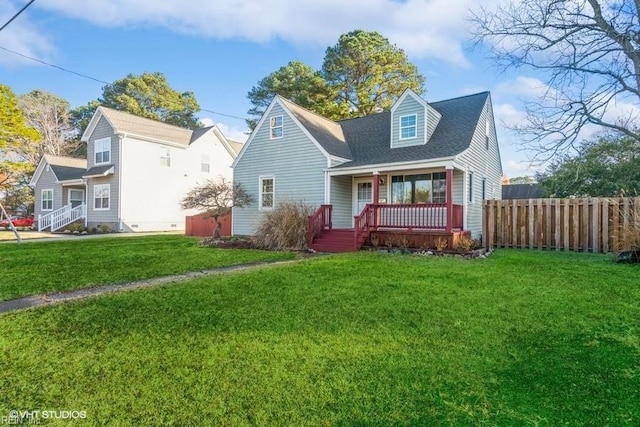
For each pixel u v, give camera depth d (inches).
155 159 902.4
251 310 172.7
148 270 296.7
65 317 164.4
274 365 114.0
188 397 96.3
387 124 626.5
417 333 140.9
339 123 709.3
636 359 116.6
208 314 167.0
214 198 587.5
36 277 266.4
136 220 865.5
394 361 116.6
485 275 253.6
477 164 534.3
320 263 316.5
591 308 170.7
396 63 1084.5
